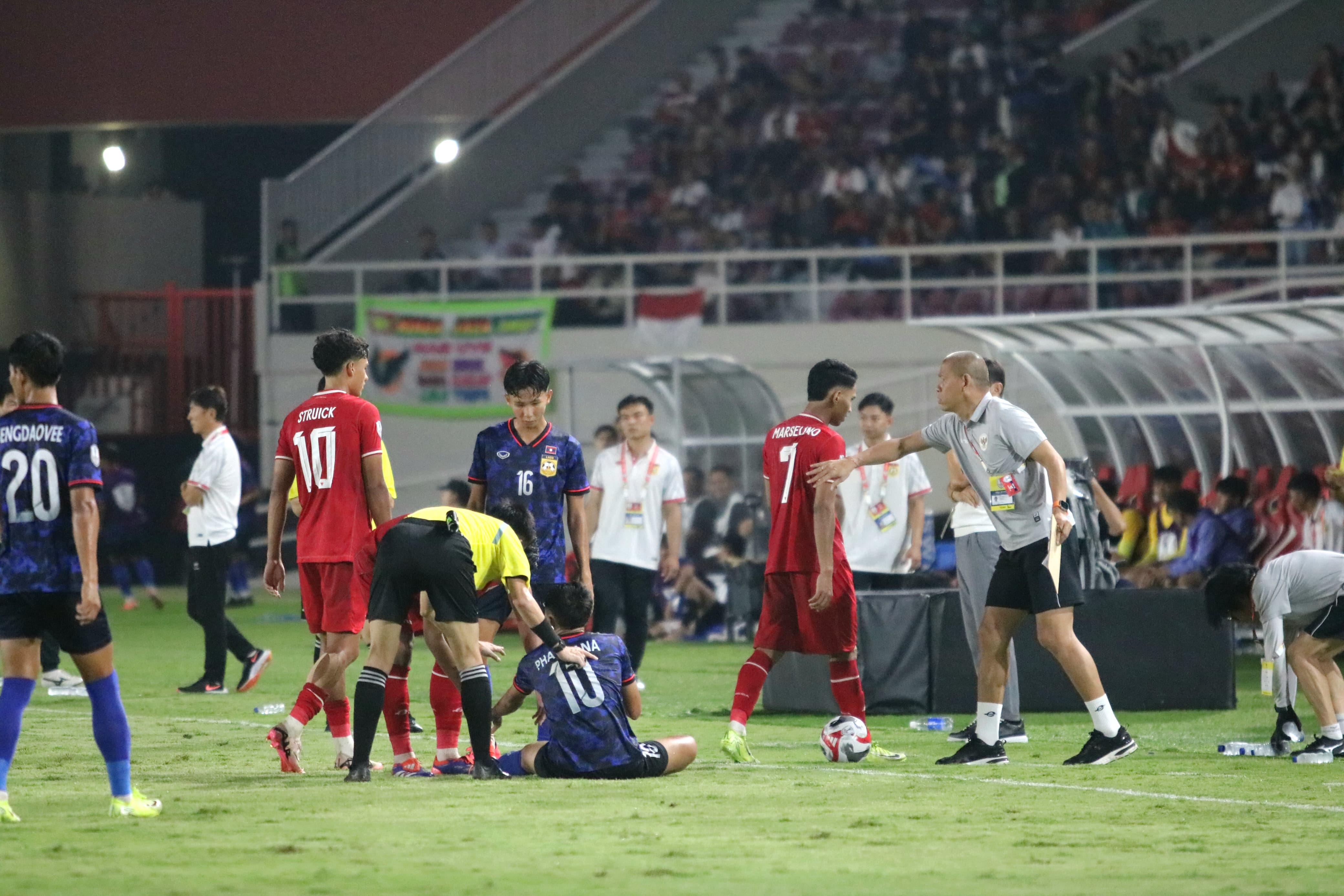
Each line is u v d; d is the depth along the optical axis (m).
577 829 22.56
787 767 29.53
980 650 30.31
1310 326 53.47
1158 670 39.84
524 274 95.62
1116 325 56.75
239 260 98.06
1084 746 30.78
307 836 21.97
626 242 95.25
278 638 64.50
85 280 100.12
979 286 86.00
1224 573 31.83
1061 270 86.62
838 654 30.75
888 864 20.28
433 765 28.92
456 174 97.69
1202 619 40.06
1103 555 41.03
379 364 85.19
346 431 28.64
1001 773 28.88
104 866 19.89
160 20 107.50
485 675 27.25
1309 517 50.62
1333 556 30.98
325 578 28.53
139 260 102.88
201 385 95.88
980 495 29.91
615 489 44.44
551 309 83.62
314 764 29.92
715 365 66.25
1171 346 57.66
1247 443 59.09
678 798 25.36
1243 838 22.23
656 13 104.94
